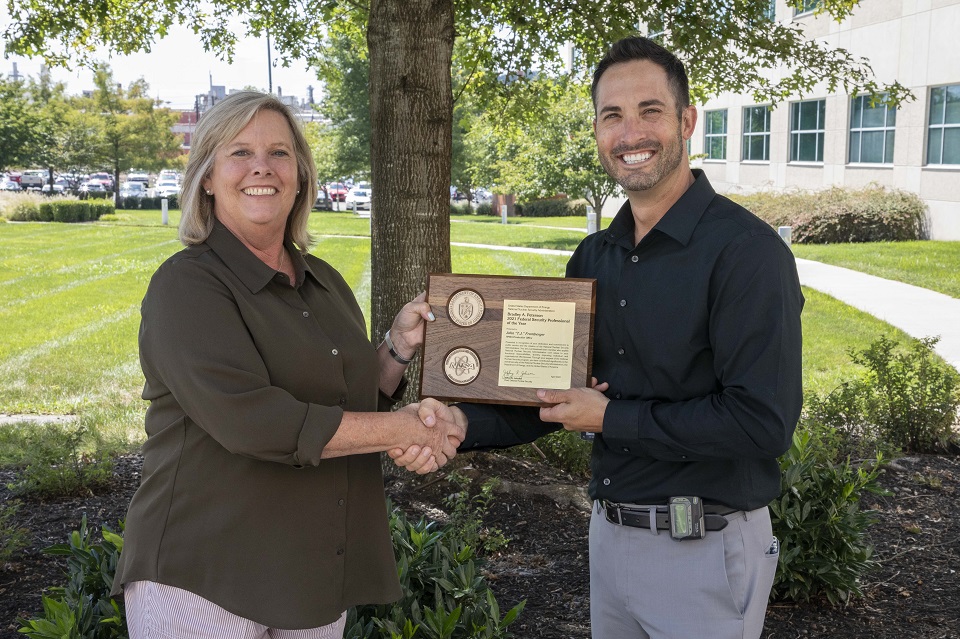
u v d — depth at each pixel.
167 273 2.11
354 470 2.29
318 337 2.23
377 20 5.08
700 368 2.23
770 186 26.22
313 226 31.72
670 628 2.27
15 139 40.06
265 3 7.83
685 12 6.52
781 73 25.25
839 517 3.84
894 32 21.11
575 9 6.64
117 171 42.16
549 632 3.64
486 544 4.45
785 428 2.09
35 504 5.18
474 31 7.67
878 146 22.22
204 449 2.09
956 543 4.59
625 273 2.32
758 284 2.10
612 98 2.27
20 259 19.98
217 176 2.21
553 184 23.53
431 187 5.16
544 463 5.77
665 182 2.27
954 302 12.25
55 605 2.70
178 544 2.06
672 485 2.27
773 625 3.75
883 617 3.80
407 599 2.99
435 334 2.42
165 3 7.58
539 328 2.38
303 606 2.12
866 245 19.56
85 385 8.41
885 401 6.38
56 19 7.08
